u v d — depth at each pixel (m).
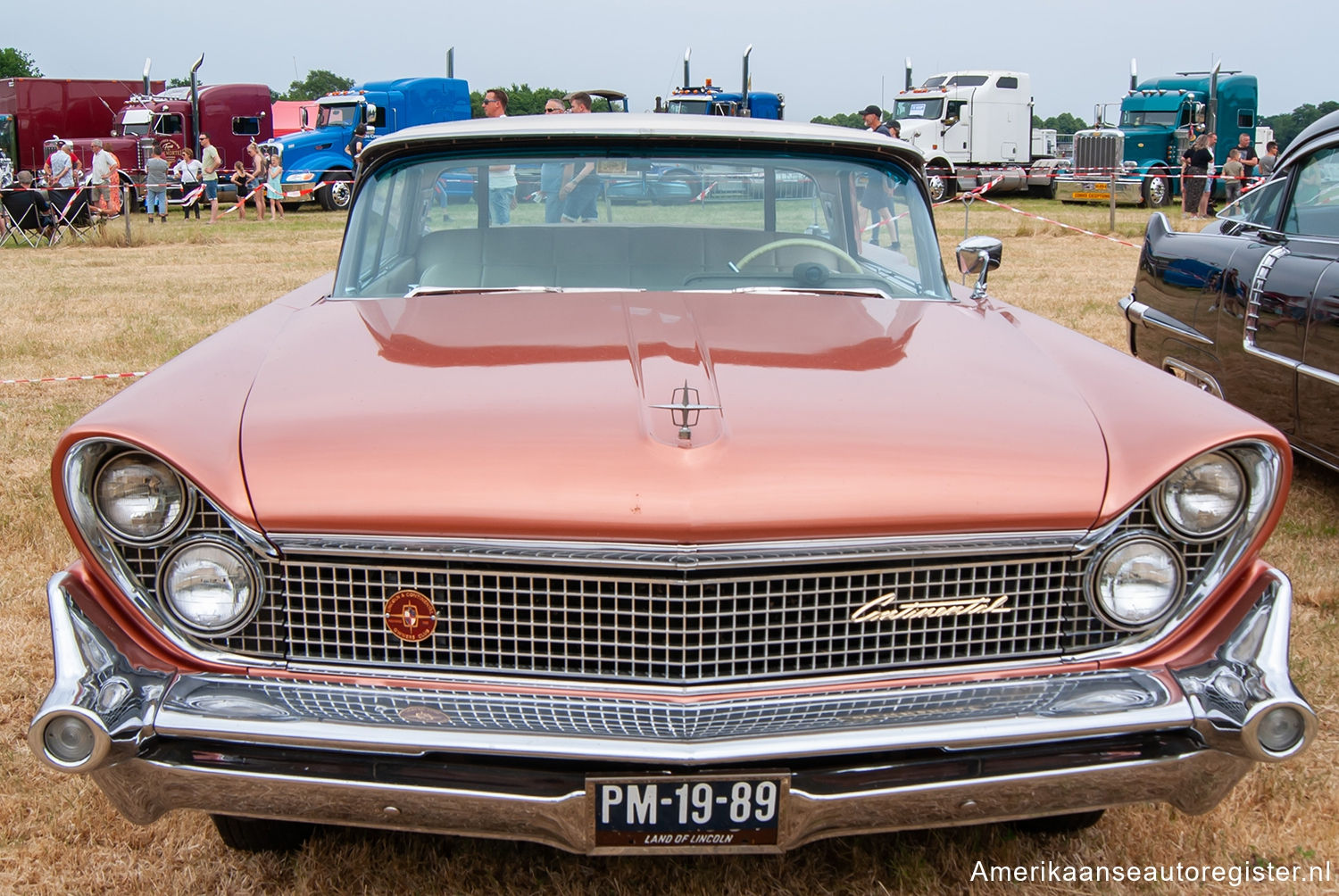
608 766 1.91
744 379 2.25
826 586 2.01
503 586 2.00
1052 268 13.00
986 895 2.36
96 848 2.48
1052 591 2.07
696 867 2.41
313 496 1.96
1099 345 2.63
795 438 2.04
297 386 2.23
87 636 1.98
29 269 13.23
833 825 1.94
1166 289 5.41
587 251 3.10
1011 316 2.92
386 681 2.02
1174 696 2.00
